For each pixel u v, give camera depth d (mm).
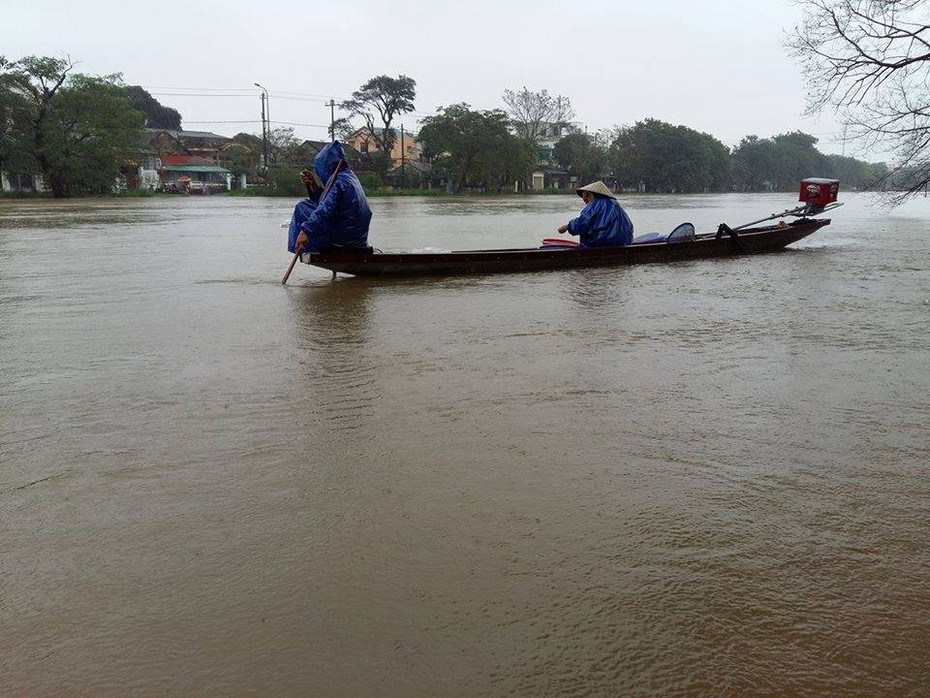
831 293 9250
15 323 7242
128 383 5164
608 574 2715
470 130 66875
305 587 2625
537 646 2303
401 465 3719
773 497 3367
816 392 4988
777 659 2256
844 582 2676
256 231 20547
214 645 2311
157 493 3400
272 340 6512
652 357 5945
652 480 3547
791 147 101312
